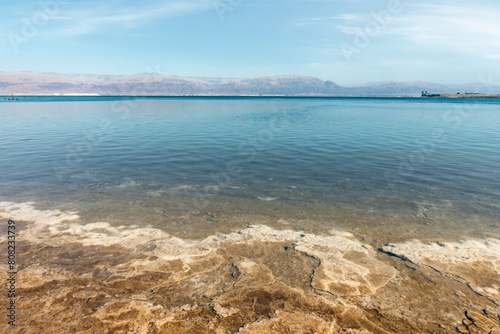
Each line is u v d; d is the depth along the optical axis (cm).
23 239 616
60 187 982
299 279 479
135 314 396
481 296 441
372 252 573
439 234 655
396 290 453
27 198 876
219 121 3353
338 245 600
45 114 4247
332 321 386
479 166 1277
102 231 658
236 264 524
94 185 1009
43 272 495
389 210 799
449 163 1333
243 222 717
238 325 378
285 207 819
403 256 555
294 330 370
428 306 419
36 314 393
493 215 763
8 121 3266
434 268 515
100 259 539
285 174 1162
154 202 851
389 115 4406
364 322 386
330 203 852
